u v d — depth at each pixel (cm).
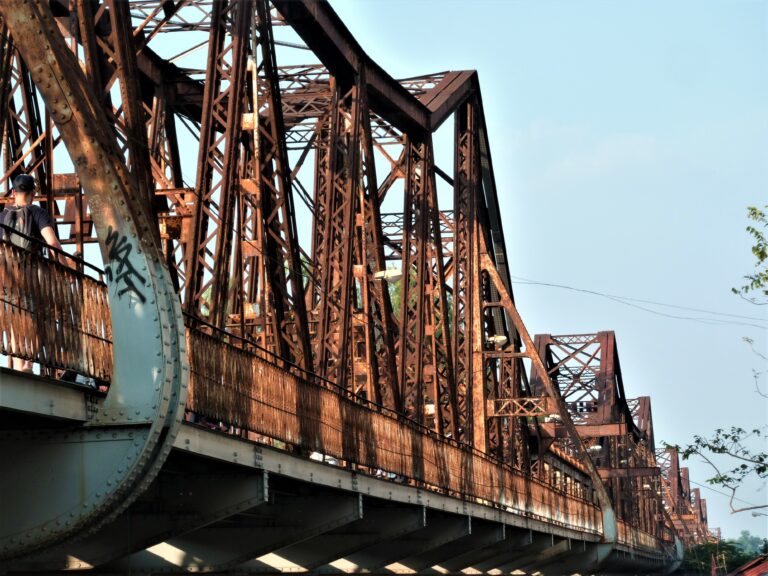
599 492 7294
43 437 1574
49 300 1529
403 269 4306
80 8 1922
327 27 3419
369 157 3788
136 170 2009
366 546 3234
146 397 1577
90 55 1917
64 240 2455
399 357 4266
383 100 4100
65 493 1559
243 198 2855
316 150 4128
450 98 4978
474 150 5575
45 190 2205
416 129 4547
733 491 3494
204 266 2536
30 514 1561
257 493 2073
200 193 2544
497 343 6131
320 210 3941
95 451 1565
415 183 4562
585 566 7319
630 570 10488
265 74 2952
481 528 4481
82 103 1625
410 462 3422
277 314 2891
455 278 5266
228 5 2759
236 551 2519
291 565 3019
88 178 1627
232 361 2136
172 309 1628
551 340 9238
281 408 2383
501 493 4656
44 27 1606
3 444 1581
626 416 10669
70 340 1570
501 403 6069
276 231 2950
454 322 5178
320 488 2631
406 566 4119
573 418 9119
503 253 6216
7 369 1371
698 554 17300
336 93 3594
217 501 2066
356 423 2933
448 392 4700
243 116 2805
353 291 3650
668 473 16150
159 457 1595
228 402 2097
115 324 1602
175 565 2422
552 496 5788
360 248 3694
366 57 3791
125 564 2245
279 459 2239
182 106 3206
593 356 9225
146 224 1639
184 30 3156
